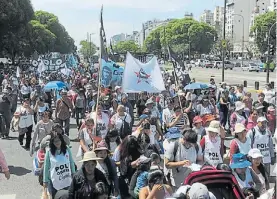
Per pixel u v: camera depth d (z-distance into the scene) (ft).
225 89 62.23
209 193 16.31
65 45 480.23
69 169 23.82
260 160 23.49
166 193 19.24
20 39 225.56
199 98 57.62
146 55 92.17
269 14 324.19
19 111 49.01
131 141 24.09
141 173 21.91
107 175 22.29
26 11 224.33
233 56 501.56
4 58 278.46
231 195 18.28
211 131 27.35
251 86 144.66
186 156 24.76
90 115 37.35
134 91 42.45
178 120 41.01
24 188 33.19
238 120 42.96
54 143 23.58
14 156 44.37
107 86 65.87
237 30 615.57
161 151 36.14
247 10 610.24
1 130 54.44
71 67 147.95
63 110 52.13
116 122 36.70
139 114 59.62
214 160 27.37
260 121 29.27
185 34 444.96
